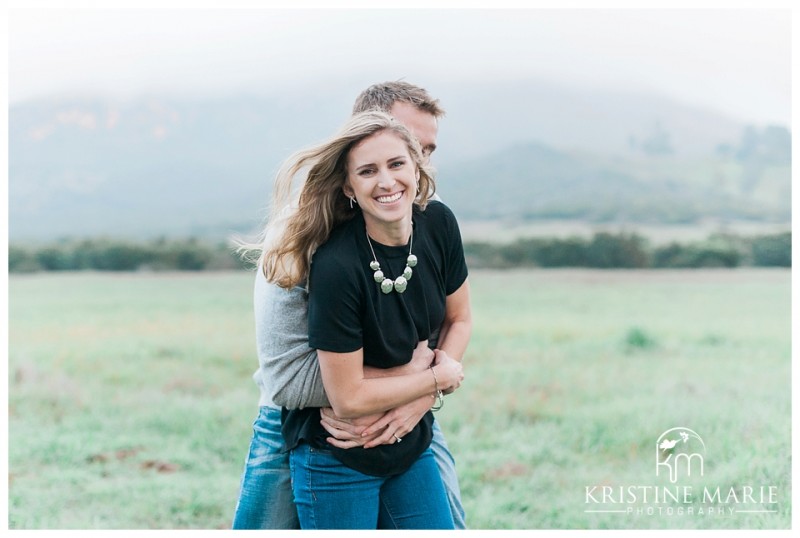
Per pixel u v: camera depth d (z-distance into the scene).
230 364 8.40
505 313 11.34
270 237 2.29
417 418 2.39
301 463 2.40
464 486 4.64
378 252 2.27
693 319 10.66
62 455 5.32
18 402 6.85
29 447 5.48
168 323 11.00
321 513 2.38
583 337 9.34
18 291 14.66
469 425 5.84
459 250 2.52
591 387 6.87
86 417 6.30
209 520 4.27
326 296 2.19
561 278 16.08
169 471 5.04
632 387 6.81
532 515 4.23
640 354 8.31
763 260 19.06
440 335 2.60
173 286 15.52
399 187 2.20
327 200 2.25
